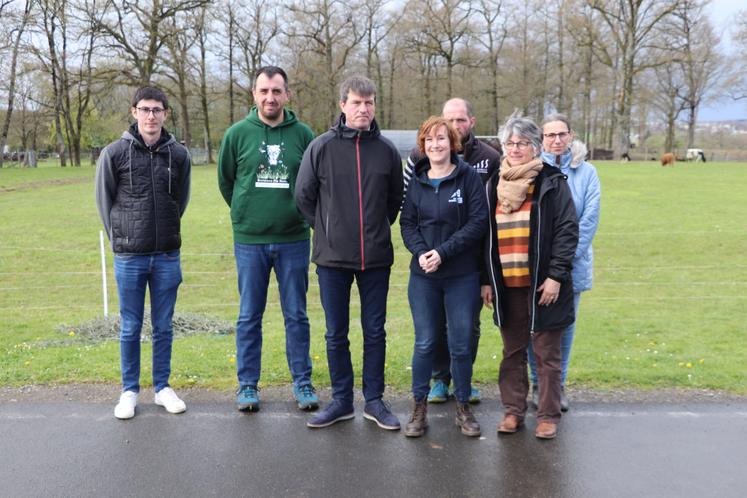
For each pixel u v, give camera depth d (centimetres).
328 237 387
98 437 370
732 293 880
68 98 4153
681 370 478
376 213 385
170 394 415
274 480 323
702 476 327
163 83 4397
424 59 5266
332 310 394
